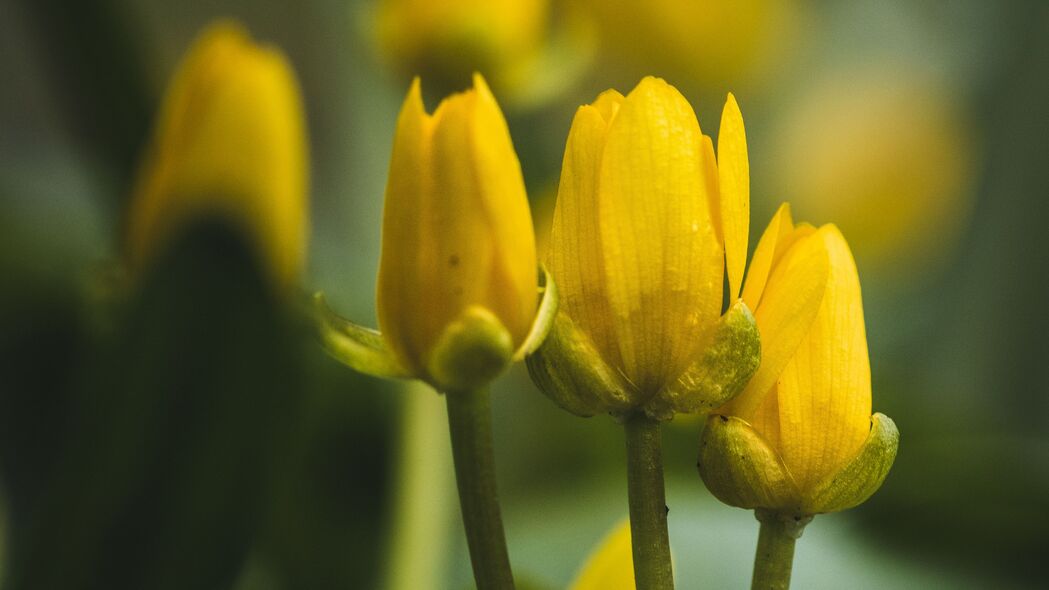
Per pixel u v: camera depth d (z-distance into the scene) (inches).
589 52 10.9
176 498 6.6
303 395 6.8
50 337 11.6
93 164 7.7
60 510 6.6
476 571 6.2
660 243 6.2
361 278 13.3
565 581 11.4
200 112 6.5
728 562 11.1
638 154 6.2
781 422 6.3
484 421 6.2
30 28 7.8
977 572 11.6
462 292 6.1
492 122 6.0
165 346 6.6
